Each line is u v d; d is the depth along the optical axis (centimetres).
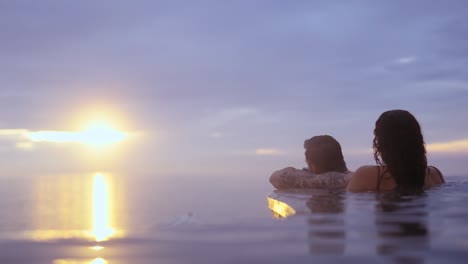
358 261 133
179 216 250
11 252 165
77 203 10600
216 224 218
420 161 384
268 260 138
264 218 238
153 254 156
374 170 388
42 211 7981
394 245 154
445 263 128
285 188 473
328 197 345
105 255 157
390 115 384
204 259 145
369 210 259
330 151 486
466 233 176
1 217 5331
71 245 176
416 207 270
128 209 7069
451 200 308
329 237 173
